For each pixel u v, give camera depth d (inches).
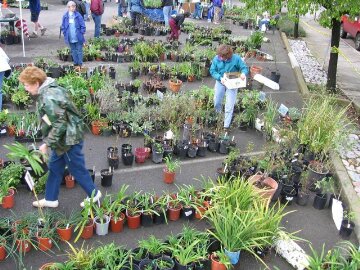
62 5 798.5
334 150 274.2
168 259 165.3
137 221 193.5
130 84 358.6
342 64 577.0
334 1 339.6
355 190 239.8
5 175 206.8
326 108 285.0
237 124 313.9
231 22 781.9
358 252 172.9
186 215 201.5
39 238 172.1
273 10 357.7
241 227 172.1
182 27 644.7
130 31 592.7
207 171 253.8
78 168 185.8
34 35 535.2
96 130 283.4
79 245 180.2
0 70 277.3
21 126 268.5
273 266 178.9
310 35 772.0
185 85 400.8
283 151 262.5
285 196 225.1
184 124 291.7
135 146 274.2
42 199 207.0
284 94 409.7
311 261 168.4
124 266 159.0
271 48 615.8
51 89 169.0
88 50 453.7
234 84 278.4
